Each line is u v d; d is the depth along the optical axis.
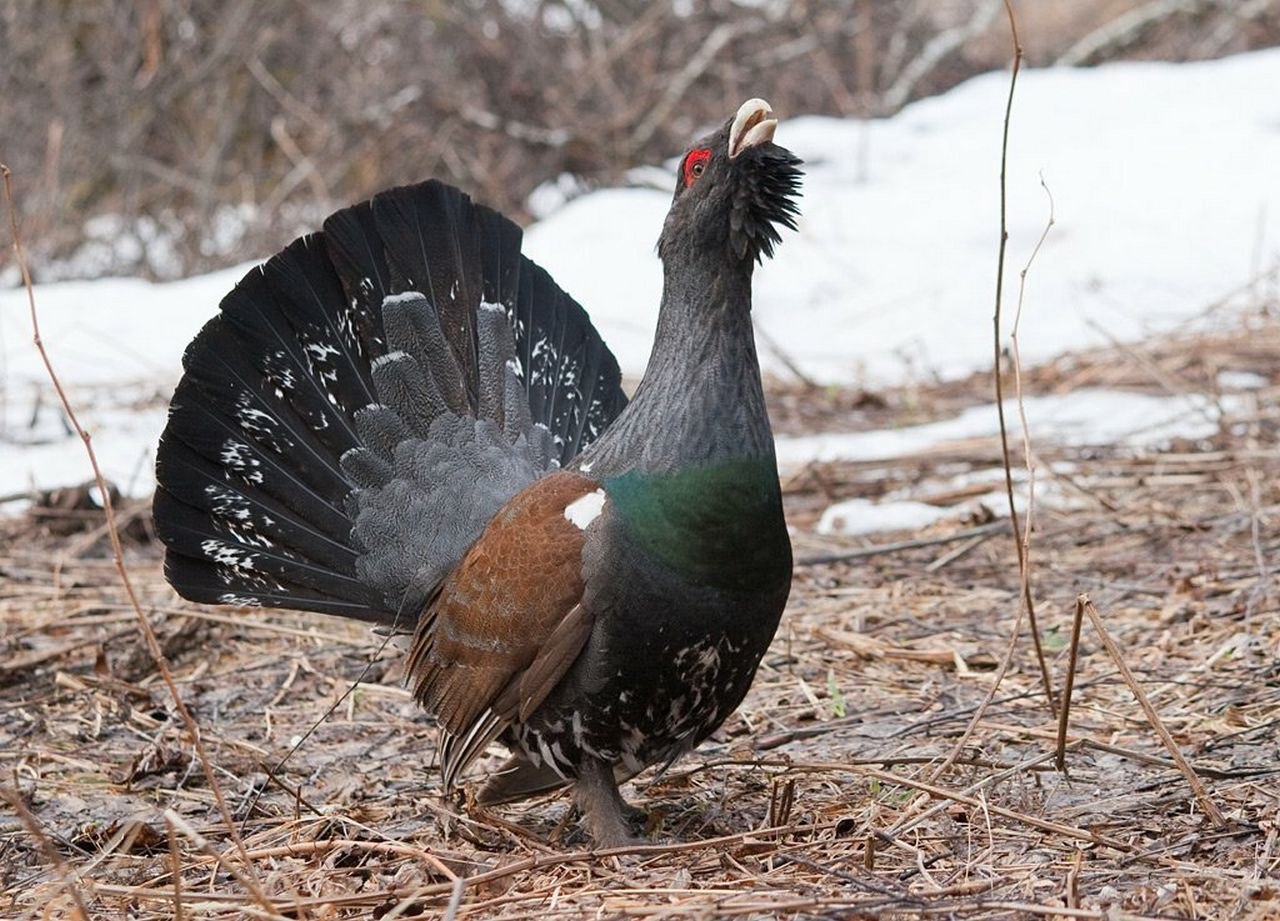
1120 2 41.16
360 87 33.44
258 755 13.29
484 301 13.05
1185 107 32.00
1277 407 20.12
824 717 13.39
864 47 34.41
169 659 15.46
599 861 10.52
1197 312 23.73
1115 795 11.26
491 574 10.80
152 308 26.45
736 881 9.90
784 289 26.16
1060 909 9.05
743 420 10.34
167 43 33.41
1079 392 21.45
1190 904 9.14
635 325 24.52
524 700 10.73
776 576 10.48
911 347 23.89
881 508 18.36
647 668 10.41
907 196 29.19
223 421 12.56
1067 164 29.58
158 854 11.43
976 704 13.34
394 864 10.87
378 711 14.21
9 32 32.53
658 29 35.28
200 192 32.44
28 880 10.94
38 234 31.33
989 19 37.44
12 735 13.74
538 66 33.66
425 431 12.59
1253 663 13.48
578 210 29.22
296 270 12.67
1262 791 11.00
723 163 10.36
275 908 9.20
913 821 10.67
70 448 21.06
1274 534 16.48
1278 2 39.22
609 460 10.70
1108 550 16.70
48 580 17.28
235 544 12.60
